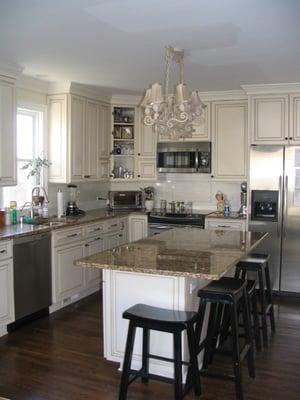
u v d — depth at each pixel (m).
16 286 3.90
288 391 2.89
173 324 2.43
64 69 4.32
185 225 5.53
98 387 2.94
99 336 3.82
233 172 5.63
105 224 5.29
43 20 2.93
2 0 2.60
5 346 3.61
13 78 4.24
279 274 5.07
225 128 5.62
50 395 2.84
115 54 3.76
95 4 2.65
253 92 5.13
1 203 4.62
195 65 4.16
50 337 3.80
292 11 2.74
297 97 4.99
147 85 5.11
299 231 4.96
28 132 5.04
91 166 5.54
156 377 2.61
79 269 4.79
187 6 2.67
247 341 3.04
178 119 3.30
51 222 4.65
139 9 2.72
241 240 3.69
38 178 5.10
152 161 6.07
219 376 2.73
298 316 4.35
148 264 2.74
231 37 3.28
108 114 5.88
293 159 4.97
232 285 2.92
